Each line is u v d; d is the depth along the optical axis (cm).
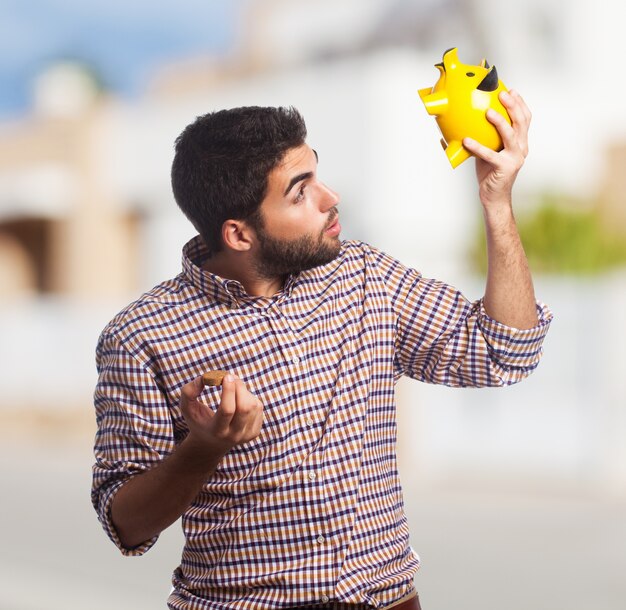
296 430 306
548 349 1263
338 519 304
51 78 3447
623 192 1862
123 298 2022
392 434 322
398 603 310
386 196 1634
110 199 2108
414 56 1656
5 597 788
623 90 2011
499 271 318
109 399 314
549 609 746
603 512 1064
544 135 1897
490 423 1298
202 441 279
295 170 308
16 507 1157
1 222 2439
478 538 968
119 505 304
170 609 319
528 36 2139
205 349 309
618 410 1221
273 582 303
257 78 1806
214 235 318
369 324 318
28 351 1886
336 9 2655
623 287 1223
